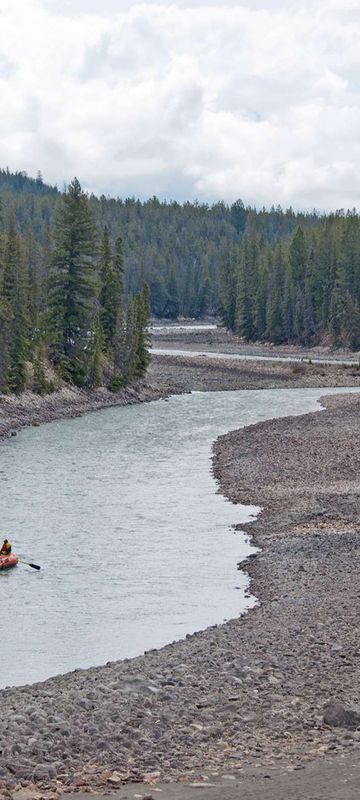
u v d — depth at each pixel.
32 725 19.73
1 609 33.91
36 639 30.61
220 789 15.74
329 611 31.27
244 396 124.00
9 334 99.19
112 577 38.00
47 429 89.12
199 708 21.23
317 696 21.89
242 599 34.75
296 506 51.41
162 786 16.19
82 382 113.25
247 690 22.58
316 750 17.73
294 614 31.38
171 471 63.84
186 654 27.03
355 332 193.62
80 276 116.44
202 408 108.62
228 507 51.91
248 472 62.72
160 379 141.62
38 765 17.38
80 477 61.41
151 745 18.70
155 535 45.28
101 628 31.67
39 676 27.02
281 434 79.25
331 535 43.91
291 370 156.12
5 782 16.59
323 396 119.25
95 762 17.78
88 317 116.06
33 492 56.12
